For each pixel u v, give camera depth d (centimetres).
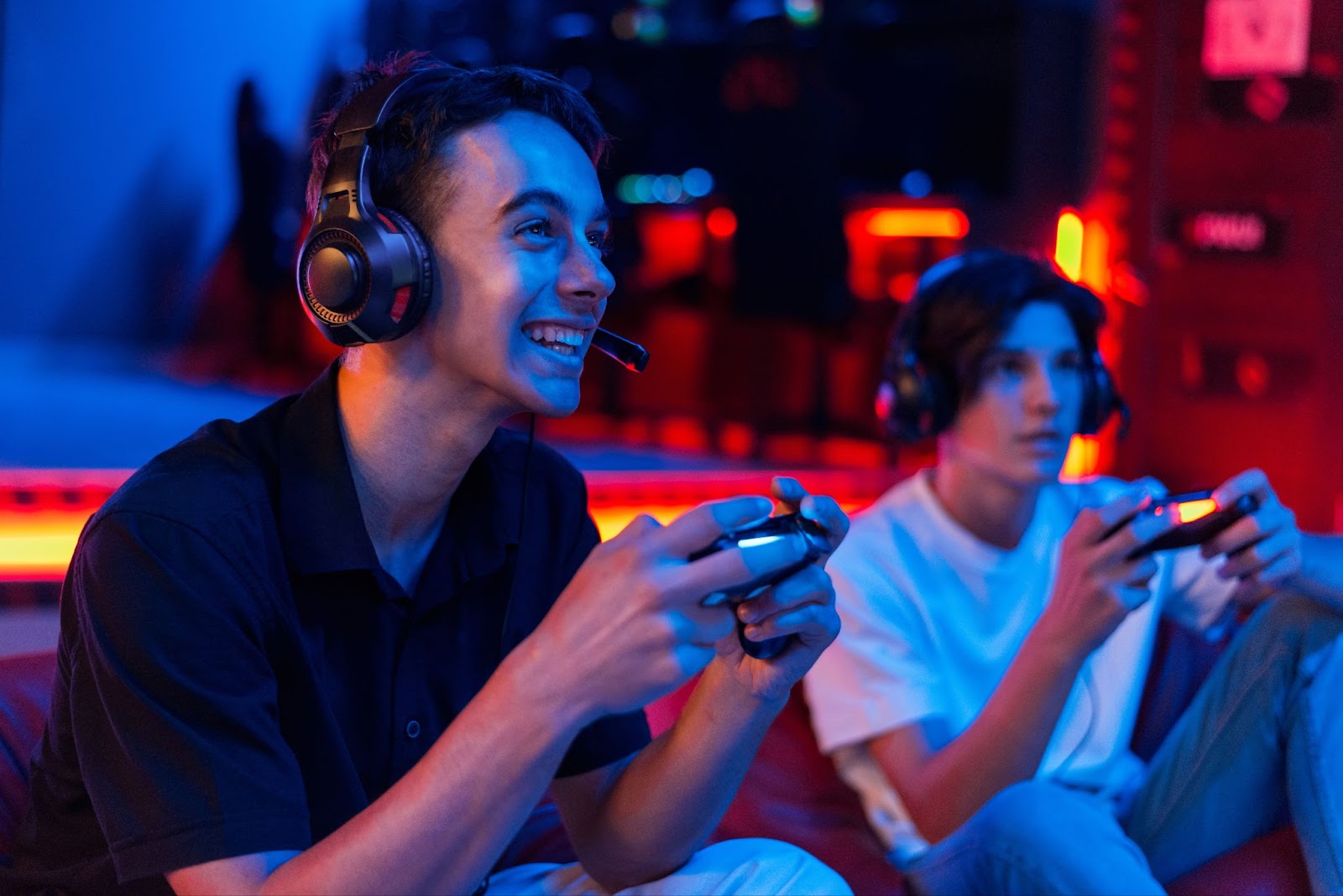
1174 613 170
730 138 484
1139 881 117
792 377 513
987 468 154
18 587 199
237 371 644
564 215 94
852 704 149
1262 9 388
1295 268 388
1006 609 158
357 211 90
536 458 116
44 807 96
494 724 77
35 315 705
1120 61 409
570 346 97
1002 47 530
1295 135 385
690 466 464
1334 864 128
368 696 101
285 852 85
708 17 650
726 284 533
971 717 155
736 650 96
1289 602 139
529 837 136
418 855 78
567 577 115
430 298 92
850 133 547
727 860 104
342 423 99
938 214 519
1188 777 142
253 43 752
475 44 711
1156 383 412
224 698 86
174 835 83
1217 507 126
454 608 105
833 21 553
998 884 122
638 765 106
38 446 413
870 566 155
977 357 150
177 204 739
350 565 97
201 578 88
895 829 150
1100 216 416
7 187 687
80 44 701
